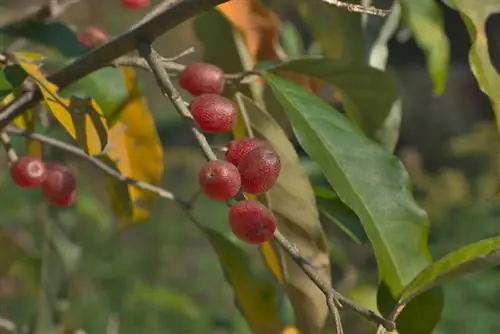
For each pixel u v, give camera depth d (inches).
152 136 18.6
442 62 17.9
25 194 27.1
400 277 16.1
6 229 24.4
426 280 15.5
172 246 48.4
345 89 18.0
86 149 16.4
